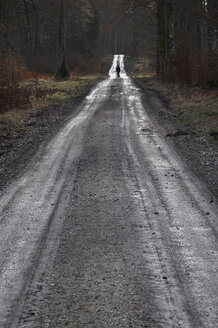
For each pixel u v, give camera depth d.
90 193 10.02
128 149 14.34
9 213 8.91
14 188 10.56
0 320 5.20
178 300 5.55
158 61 48.22
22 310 5.38
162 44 43.94
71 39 83.81
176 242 7.38
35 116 22.17
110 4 43.31
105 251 7.03
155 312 5.29
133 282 6.00
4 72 34.25
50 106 25.81
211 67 27.72
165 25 43.34
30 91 30.61
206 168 11.95
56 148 14.84
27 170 12.19
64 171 11.94
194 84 30.66
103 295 5.68
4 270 6.46
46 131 18.09
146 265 6.53
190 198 9.59
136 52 112.31
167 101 27.28
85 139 16.09
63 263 6.63
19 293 5.79
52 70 61.47
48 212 8.91
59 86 36.69
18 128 18.91
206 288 5.85
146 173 11.58
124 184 10.64
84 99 29.45
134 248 7.14
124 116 21.61
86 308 5.38
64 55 46.38
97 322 5.09
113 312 5.28
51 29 76.94
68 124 19.58
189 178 11.07
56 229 8.02
